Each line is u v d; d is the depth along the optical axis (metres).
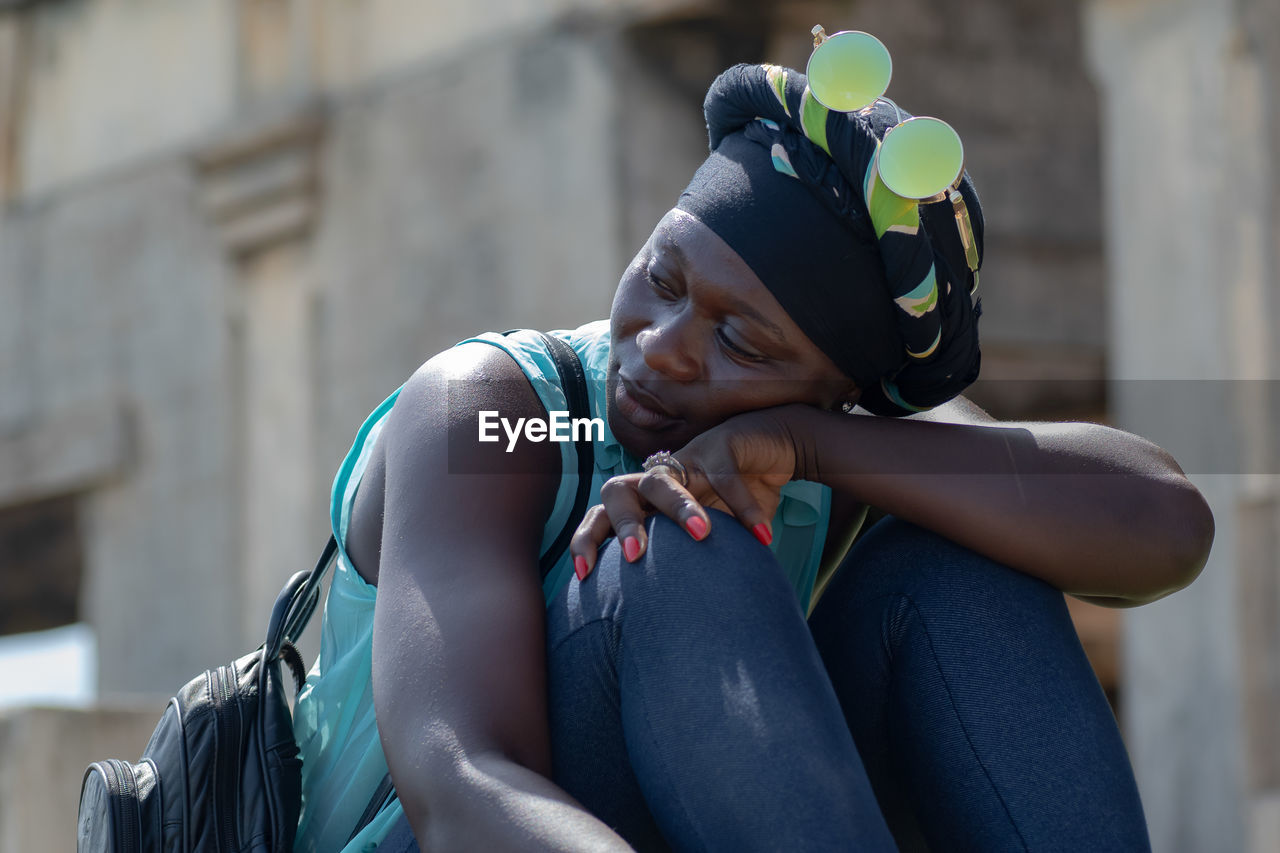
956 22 7.47
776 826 0.94
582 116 6.46
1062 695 1.09
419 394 1.15
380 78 7.21
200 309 7.75
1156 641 5.58
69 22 8.35
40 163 8.38
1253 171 5.59
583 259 6.40
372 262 7.14
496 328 6.69
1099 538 1.11
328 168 7.34
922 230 1.11
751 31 6.46
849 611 1.16
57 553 9.16
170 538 7.77
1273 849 5.06
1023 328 7.49
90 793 1.19
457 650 1.02
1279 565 5.27
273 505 7.42
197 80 7.83
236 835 1.16
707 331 1.13
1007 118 7.53
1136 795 1.09
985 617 1.11
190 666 7.62
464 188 6.86
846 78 1.07
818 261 1.10
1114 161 6.00
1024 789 1.07
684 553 1.03
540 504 1.13
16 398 8.30
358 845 1.14
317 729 1.24
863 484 1.13
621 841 0.92
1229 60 5.66
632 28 6.40
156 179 7.97
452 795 0.96
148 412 7.92
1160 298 5.81
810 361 1.14
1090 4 6.11
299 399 7.36
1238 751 5.28
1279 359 5.46
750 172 1.12
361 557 1.21
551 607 1.08
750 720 0.96
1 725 3.70
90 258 8.16
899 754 1.14
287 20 7.60
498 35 6.80
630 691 1.00
